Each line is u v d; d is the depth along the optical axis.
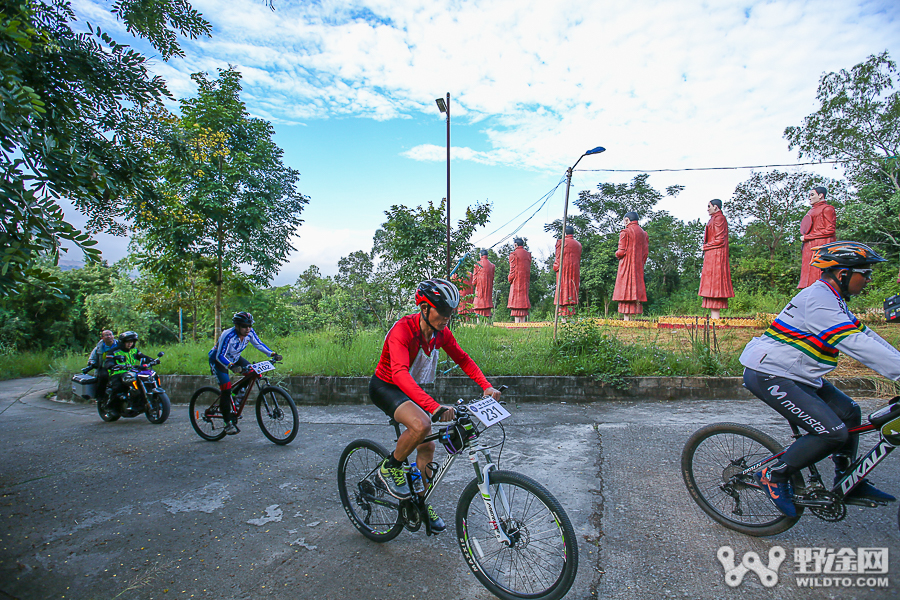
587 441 5.21
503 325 15.17
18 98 3.17
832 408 2.89
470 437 2.66
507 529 2.56
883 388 6.16
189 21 5.88
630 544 3.10
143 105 5.40
